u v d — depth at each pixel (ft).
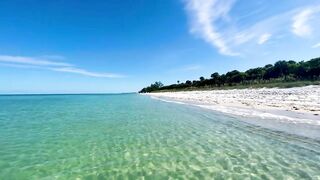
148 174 28.12
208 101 135.64
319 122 52.70
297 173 26.99
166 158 33.76
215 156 34.01
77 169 30.04
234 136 45.39
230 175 27.22
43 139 46.83
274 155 33.30
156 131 53.16
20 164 32.09
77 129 57.47
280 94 136.67
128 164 31.58
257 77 329.52
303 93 128.77
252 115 67.87
